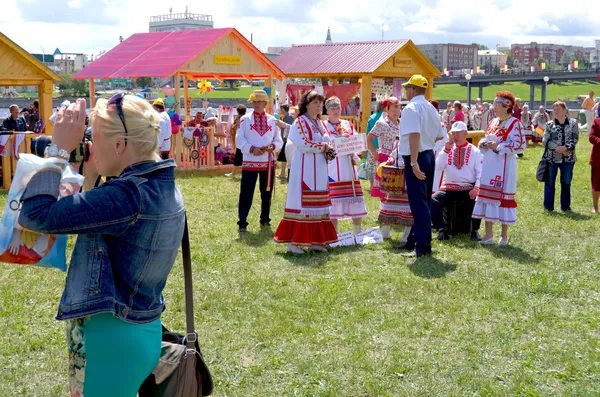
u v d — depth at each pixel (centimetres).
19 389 415
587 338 503
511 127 779
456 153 851
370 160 1130
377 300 592
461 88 15125
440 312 560
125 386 231
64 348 479
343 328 521
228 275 670
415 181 737
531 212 1038
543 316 548
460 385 424
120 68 1802
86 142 247
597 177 1027
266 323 529
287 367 450
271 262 725
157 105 1309
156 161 238
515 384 422
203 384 262
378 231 836
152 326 240
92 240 226
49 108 1536
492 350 479
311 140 742
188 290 261
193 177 1474
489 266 712
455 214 852
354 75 2152
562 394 410
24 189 215
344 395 410
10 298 583
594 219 980
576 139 1035
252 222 957
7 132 1309
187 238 261
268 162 891
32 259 227
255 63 1862
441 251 778
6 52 1432
